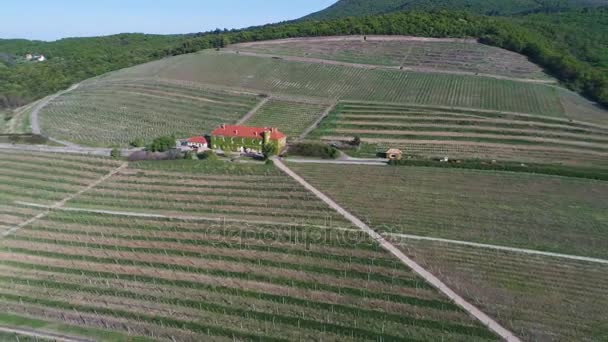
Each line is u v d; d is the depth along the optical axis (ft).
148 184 344.08
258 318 200.95
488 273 230.48
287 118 527.40
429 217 292.20
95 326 197.57
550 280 225.35
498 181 355.56
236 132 428.56
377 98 574.97
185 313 204.74
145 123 517.55
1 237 270.26
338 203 312.09
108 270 237.66
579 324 194.39
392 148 435.53
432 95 577.84
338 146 434.71
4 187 339.36
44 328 196.65
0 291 222.89
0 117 568.82
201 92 613.52
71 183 346.74
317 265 237.25
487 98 565.53
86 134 479.41
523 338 186.29
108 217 293.64
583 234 272.92
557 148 437.99
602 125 490.90
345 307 206.39
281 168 378.73
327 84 628.28
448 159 401.90
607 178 359.25
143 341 188.55
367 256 244.83
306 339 188.44
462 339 186.70
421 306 205.98
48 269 238.89
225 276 230.07
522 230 276.82
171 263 241.76
